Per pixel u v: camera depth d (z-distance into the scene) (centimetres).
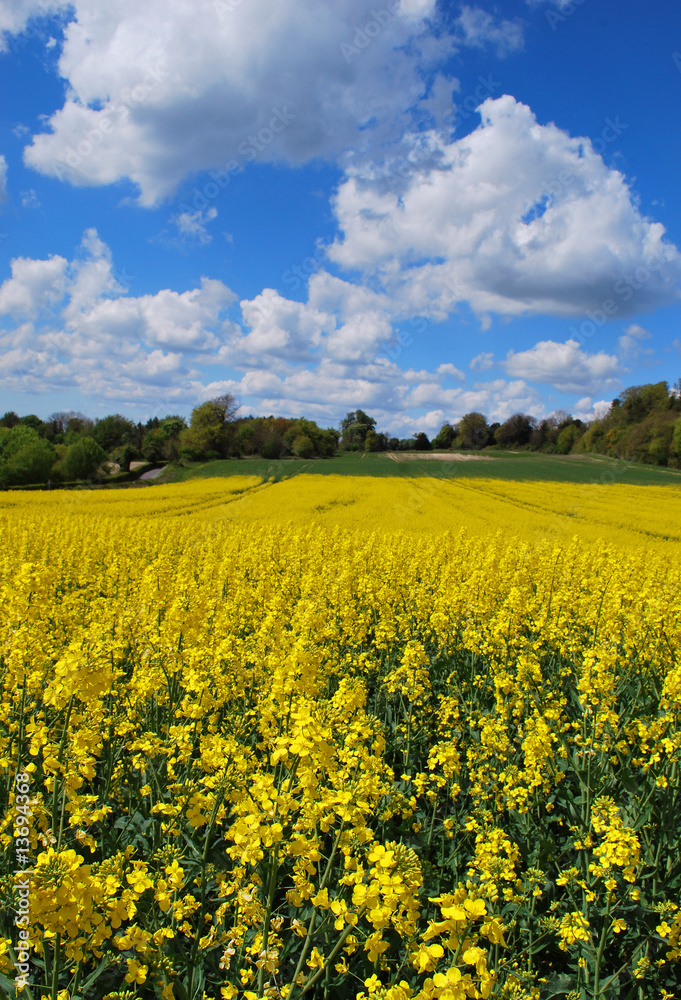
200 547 1447
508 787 452
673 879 410
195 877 364
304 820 288
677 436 7025
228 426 8138
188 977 310
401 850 248
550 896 412
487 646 732
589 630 884
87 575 1191
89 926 221
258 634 631
